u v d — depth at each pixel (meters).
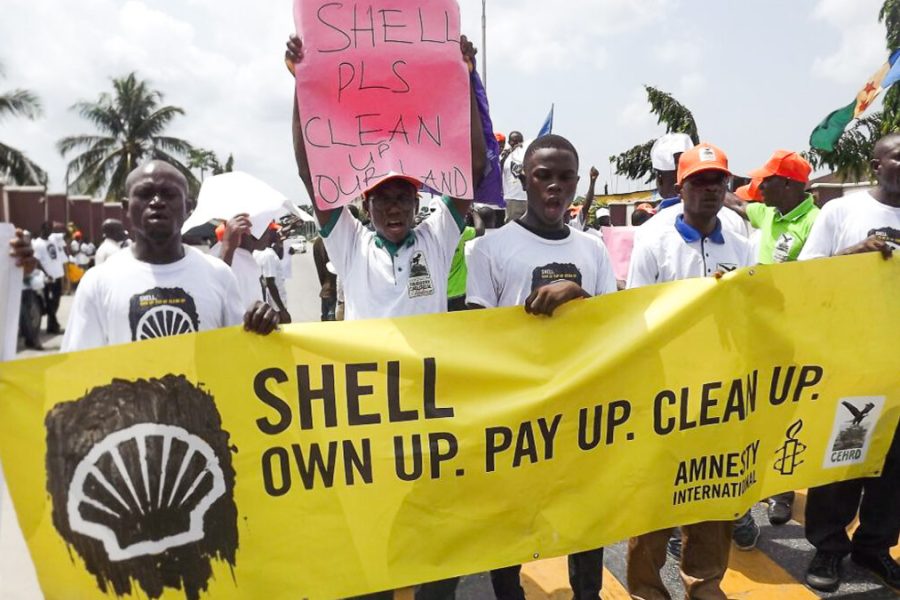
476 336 2.71
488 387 2.71
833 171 14.98
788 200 4.38
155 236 2.70
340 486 2.61
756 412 3.02
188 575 2.48
